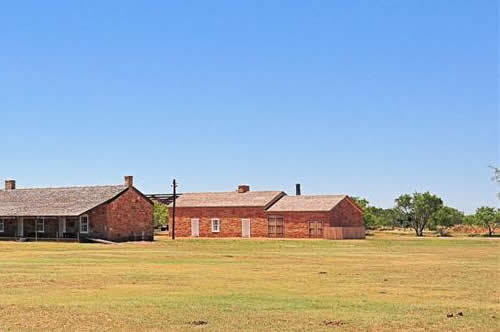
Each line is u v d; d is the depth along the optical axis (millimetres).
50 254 46375
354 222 85875
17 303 20047
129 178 75188
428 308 19250
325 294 22484
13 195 81375
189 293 22594
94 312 18359
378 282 26547
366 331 15891
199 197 94938
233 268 33469
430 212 102312
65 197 76562
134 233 74750
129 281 26547
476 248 56406
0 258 41500
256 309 18938
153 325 16547
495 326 16531
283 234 85250
